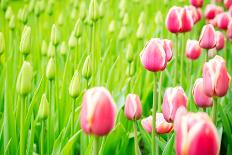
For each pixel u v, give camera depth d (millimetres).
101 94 928
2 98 1613
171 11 1474
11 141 1343
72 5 2855
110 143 1376
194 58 1574
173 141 1208
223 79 1094
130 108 1180
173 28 1484
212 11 2088
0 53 1480
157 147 1259
